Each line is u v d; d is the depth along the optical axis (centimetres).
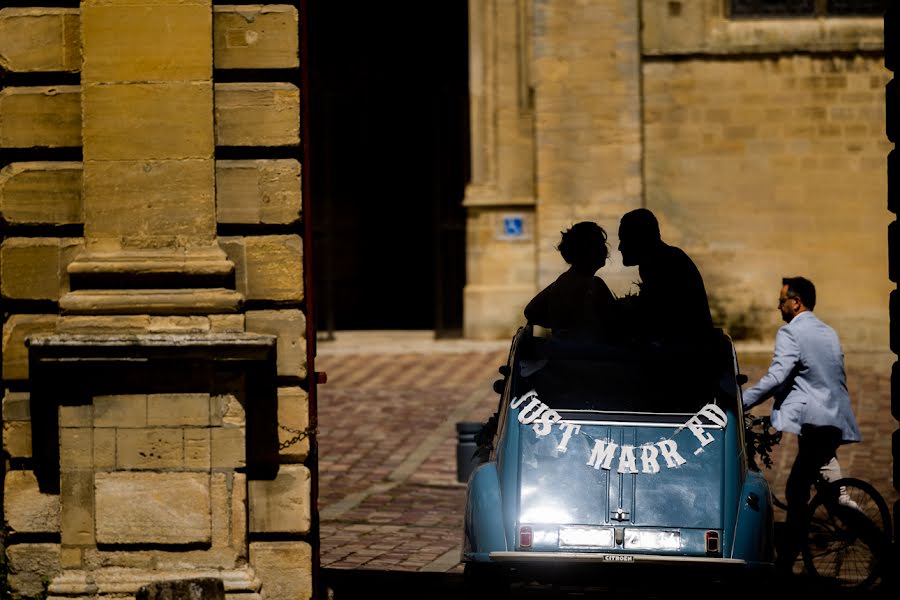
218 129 1304
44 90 1306
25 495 1306
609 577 1320
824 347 1664
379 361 3459
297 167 1307
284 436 1307
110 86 1291
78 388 1273
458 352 3544
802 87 3503
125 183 1293
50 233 1313
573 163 3550
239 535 1280
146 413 1271
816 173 3509
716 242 3528
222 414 1273
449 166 3753
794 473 1667
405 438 2627
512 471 1354
